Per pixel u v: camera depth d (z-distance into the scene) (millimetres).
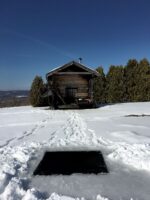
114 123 10555
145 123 10406
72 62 19922
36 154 5926
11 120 12945
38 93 26797
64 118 13031
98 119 12109
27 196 3520
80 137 7738
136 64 32094
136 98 31219
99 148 6281
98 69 32719
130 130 8664
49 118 13297
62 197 3508
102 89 32375
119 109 17484
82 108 19594
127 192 3742
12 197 3527
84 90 20906
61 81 20781
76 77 20844
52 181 4246
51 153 5973
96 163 5125
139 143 6586
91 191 3805
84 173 4578
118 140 7074
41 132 8953
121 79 31828
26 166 5027
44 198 3557
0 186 3959
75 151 6086
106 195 3650
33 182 4219
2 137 8172
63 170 4762
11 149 6328
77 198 3486
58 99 20625
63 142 7031
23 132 9078
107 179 4270
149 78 30953
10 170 4707
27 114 16109
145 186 3953
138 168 4754
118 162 5145
